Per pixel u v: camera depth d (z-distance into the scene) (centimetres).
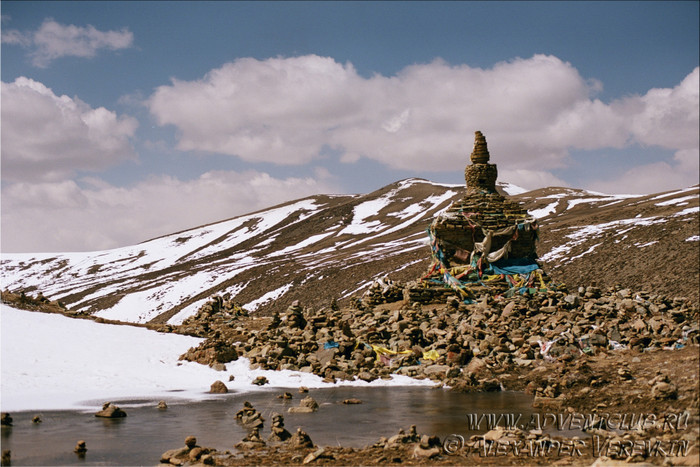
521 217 4928
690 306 4069
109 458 1855
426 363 3475
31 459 1844
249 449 1952
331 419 2369
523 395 2839
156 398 2747
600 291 4422
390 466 1756
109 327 3862
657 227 11419
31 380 2856
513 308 4075
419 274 12325
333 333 3862
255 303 14462
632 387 2492
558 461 1747
